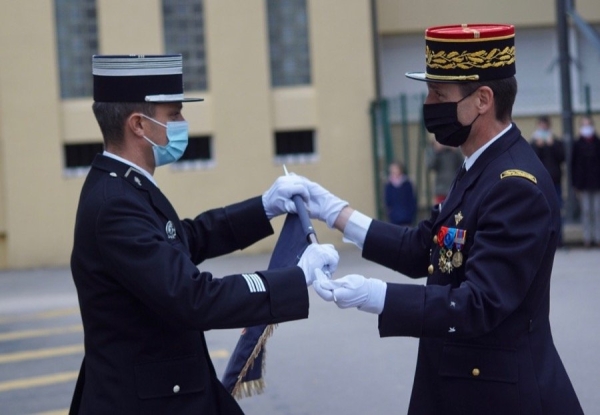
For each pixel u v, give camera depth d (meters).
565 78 15.72
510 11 18.48
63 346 10.37
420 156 16.56
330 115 17.14
